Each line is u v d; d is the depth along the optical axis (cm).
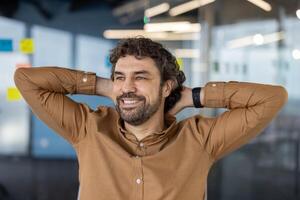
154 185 175
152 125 183
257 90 185
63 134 189
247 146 438
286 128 431
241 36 425
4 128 469
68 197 484
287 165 436
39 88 189
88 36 465
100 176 179
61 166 485
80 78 193
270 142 436
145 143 183
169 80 186
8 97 459
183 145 183
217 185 441
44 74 189
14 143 475
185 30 434
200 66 428
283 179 438
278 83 424
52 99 188
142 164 177
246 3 424
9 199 480
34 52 455
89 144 184
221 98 190
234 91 188
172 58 188
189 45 432
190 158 182
